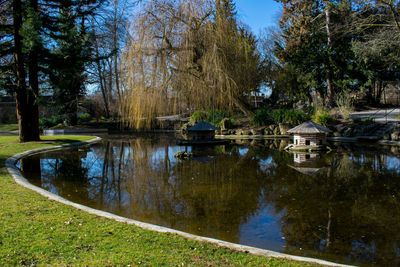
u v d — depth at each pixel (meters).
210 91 11.05
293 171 6.50
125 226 2.98
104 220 3.15
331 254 2.64
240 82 12.39
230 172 6.46
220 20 10.80
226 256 2.33
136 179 5.86
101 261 2.16
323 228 3.25
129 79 9.98
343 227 3.26
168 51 10.04
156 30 9.86
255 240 2.95
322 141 10.17
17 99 12.16
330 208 3.92
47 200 3.86
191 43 10.14
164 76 9.95
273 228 3.26
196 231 3.19
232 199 4.39
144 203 4.24
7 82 11.45
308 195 4.56
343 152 9.30
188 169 6.88
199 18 10.23
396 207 3.92
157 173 6.45
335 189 4.90
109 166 7.46
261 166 7.17
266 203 4.17
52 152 10.35
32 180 5.89
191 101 11.08
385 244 2.82
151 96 10.12
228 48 11.26
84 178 6.04
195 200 4.36
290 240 2.95
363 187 5.00
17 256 2.20
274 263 2.22
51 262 2.13
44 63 11.93
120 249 2.39
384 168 6.63
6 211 3.29
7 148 10.06
